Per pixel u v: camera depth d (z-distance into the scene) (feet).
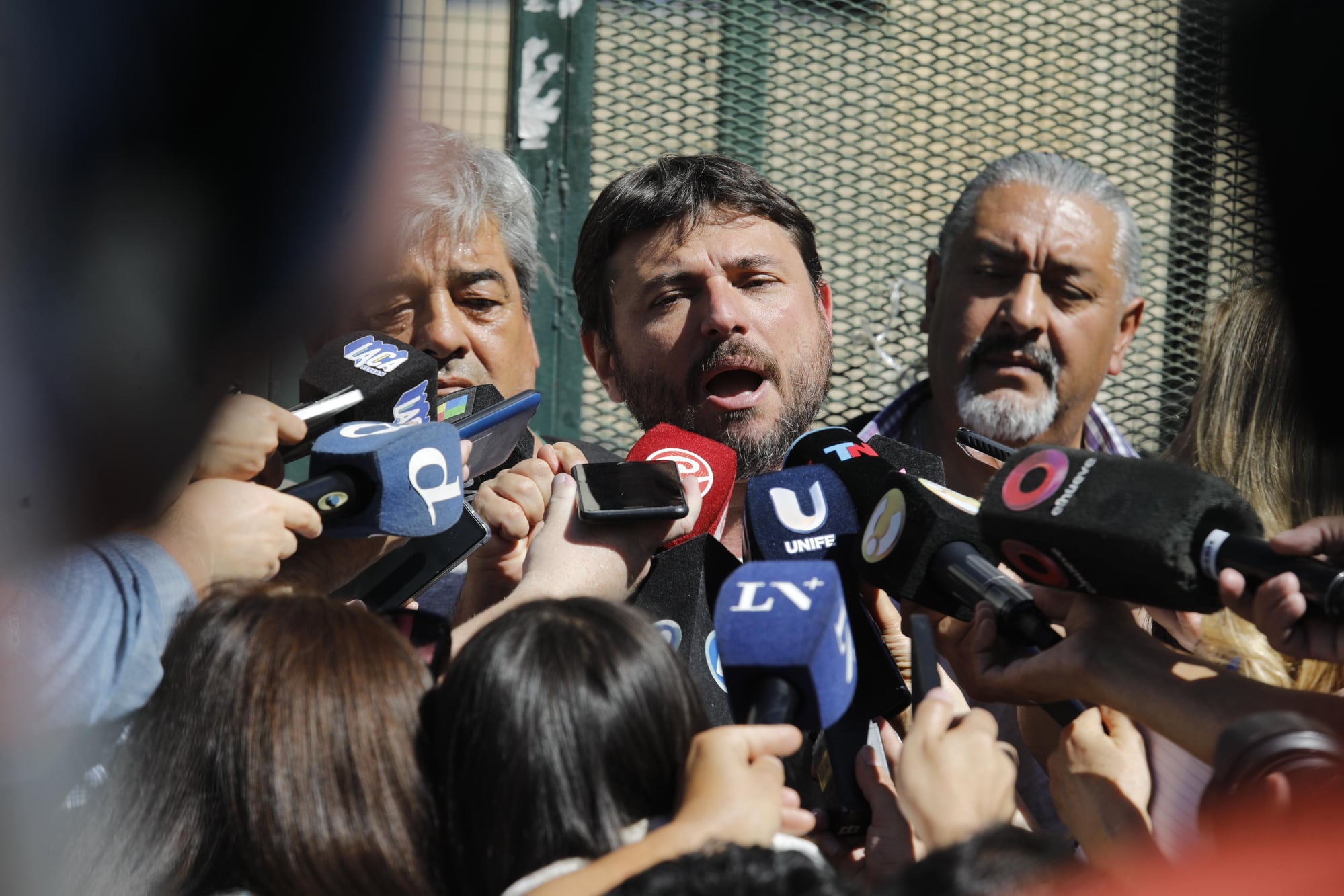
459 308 9.30
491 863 4.15
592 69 12.37
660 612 6.34
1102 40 13.25
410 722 4.44
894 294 13.19
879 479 6.27
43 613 4.44
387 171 8.43
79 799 4.58
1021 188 10.59
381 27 4.67
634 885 3.37
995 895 3.30
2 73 3.82
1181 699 4.60
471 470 7.18
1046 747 6.28
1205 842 4.12
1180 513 4.72
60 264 4.06
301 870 4.14
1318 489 7.22
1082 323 10.37
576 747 4.13
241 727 4.30
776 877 3.36
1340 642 4.38
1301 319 3.74
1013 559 5.36
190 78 4.02
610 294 8.24
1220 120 13.00
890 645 6.44
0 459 4.20
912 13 13.12
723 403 7.69
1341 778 3.85
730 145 12.81
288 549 5.39
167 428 4.55
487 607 7.06
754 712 4.65
